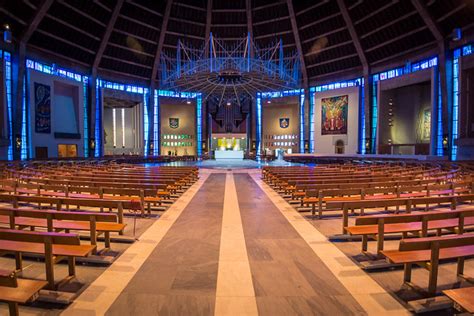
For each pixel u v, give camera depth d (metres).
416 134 31.59
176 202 8.98
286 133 42.84
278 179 11.38
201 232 5.85
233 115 43.56
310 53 35.47
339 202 5.43
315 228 6.14
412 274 3.96
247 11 33.34
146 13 32.19
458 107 24.89
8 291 2.68
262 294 3.47
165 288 3.59
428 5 24.80
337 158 31.11
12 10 23.58
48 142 28.75
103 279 3.81
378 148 32.47
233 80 24.05
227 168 23.67
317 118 38.44
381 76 32.81
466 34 24.11
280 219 6.89
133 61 36.03
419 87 31.23
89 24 29.75
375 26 29.64
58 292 3.44
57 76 29.58
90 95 33.38
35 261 4.33
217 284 3.70
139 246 5.04
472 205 8.35
